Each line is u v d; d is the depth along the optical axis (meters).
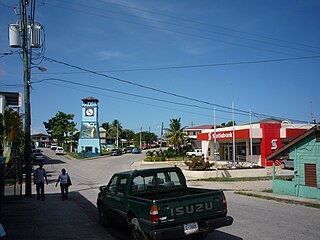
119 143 108.62
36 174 16.88
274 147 39.09
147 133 119.00
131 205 7.92
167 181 9.03
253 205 14.34
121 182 8.95
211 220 7.43
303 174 16.42
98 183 25.62
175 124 66.00
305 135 16.00
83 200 16.92
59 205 15.25
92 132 65.69
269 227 9.88
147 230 7.09
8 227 10.58
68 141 85.62
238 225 10.16
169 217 7.03
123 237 9.21
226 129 43.12
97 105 66.31
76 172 35.53
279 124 40.03
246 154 43.25
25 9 18.34
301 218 11.31
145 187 8.66
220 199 7.74
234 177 28.94
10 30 18.12
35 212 13.34
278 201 15.61
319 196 15.43
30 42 18.12
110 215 9.64
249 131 38.84
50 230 10.12
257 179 27.14
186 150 64.50
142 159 55.75
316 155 15.73
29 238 9.13
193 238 8.39
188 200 7.32
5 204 15.55
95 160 53.94
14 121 23.52
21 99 30.12
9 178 22.94
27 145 18.52
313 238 8.57
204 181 26.30
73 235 9.47
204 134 47.56
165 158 51.88
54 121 89.38
